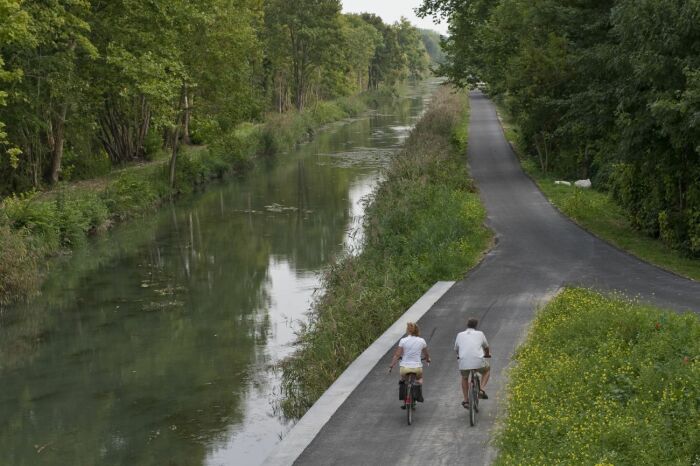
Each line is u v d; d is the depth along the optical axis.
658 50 24.34
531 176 43.66
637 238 28.77
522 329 18.09
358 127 91.75
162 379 19.70
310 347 19.75
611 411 11.85
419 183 34.88
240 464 15.16
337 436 12.52
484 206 35.34
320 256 32.81
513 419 11.84
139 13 43.12
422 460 11.45
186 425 17.05
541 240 28.61
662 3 23.95
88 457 15.56
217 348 21.98
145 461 15.36
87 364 20.89
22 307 26.19
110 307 26.09
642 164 27.45
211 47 49.16
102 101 47.34
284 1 92.56
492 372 15.20
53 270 31.11
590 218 32.50
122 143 54.62
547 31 41.03
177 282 29.19
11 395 18.86
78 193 39.84
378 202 34.62
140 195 43.41
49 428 17.00
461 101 95.25
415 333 13.32
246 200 46.75
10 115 37.44
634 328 15.70
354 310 20.30
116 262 32.38
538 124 41.72
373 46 151.25
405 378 13.05
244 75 52.72
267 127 70.69
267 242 35.69
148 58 42.19
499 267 24.75
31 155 41.94
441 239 26.89
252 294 27.47
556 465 10.16
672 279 22.61
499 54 45.34
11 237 27.91
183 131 57.00
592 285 21.91
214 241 36.06
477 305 20.41
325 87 118.38
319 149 71.25
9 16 28.47
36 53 37.62
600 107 30.14
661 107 22.78
